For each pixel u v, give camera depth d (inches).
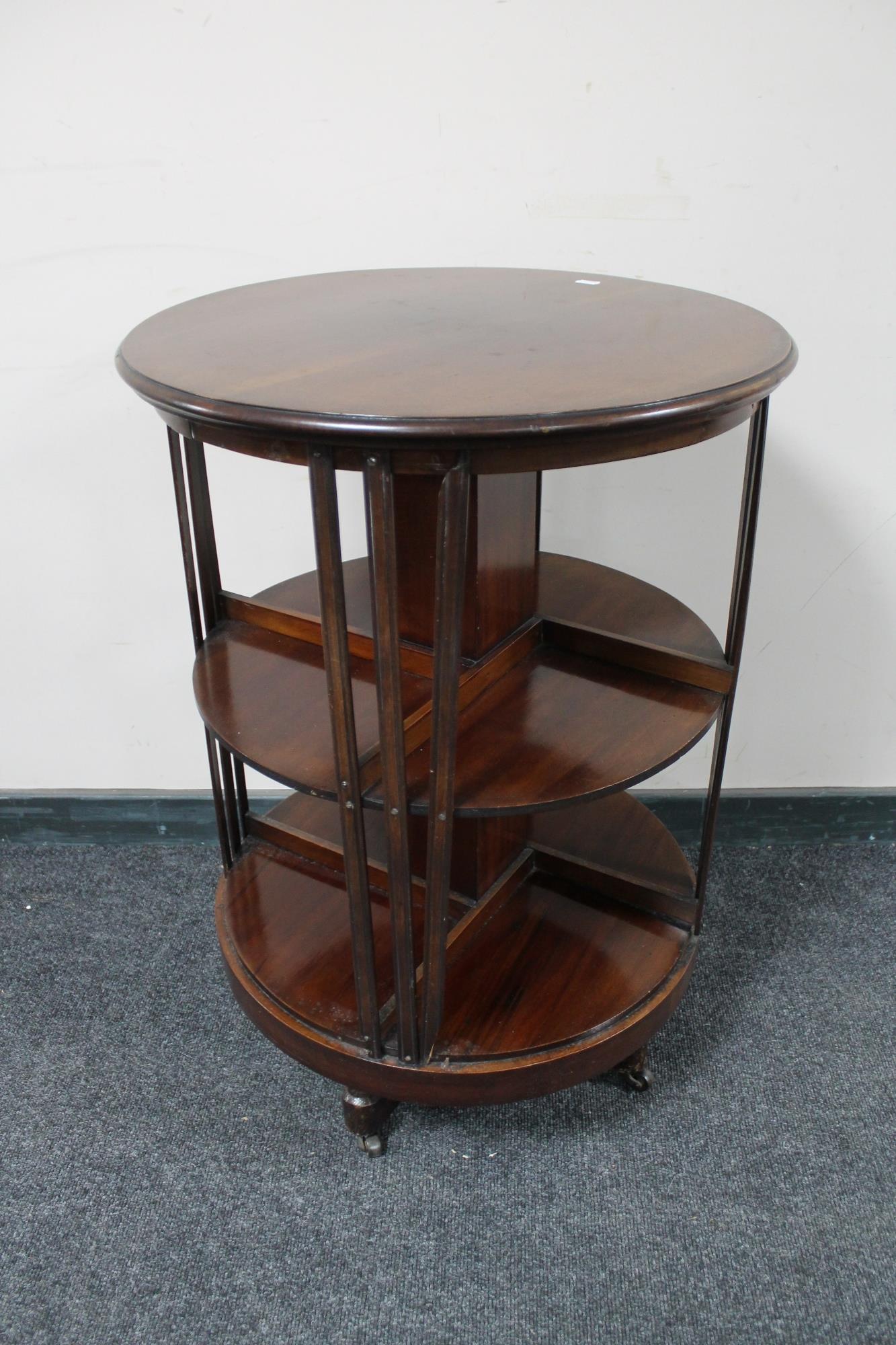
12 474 55.7
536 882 49.6
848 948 56.9
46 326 51.9
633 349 33.8
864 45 44.5
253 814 53.1
